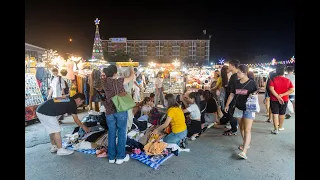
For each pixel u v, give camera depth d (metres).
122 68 5.43
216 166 3.61
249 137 3.91
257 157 3.98
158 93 10.34
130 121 4.57
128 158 3.85
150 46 73.38
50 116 3.99
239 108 3.95
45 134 5.39
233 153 4.19
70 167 3.58
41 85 7.32
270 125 6.29
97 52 18.69
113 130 3.74
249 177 3.25
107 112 3.70
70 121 6.79
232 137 5.21
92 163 3.74
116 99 3.59
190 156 4.04
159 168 3.54
